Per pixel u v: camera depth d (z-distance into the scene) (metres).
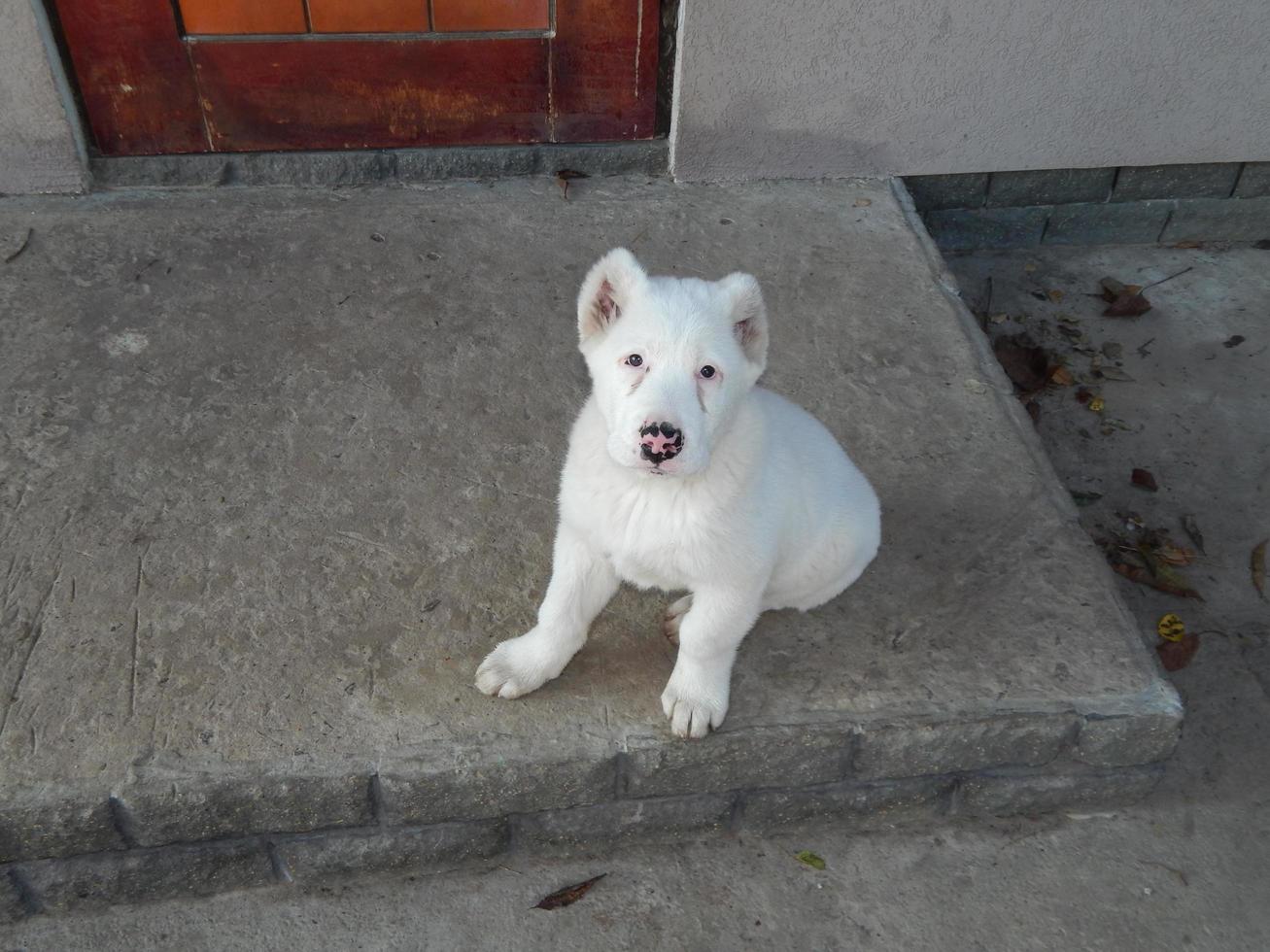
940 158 2.02
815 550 1.18
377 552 1.31
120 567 1.27
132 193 1.84
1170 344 1.99
